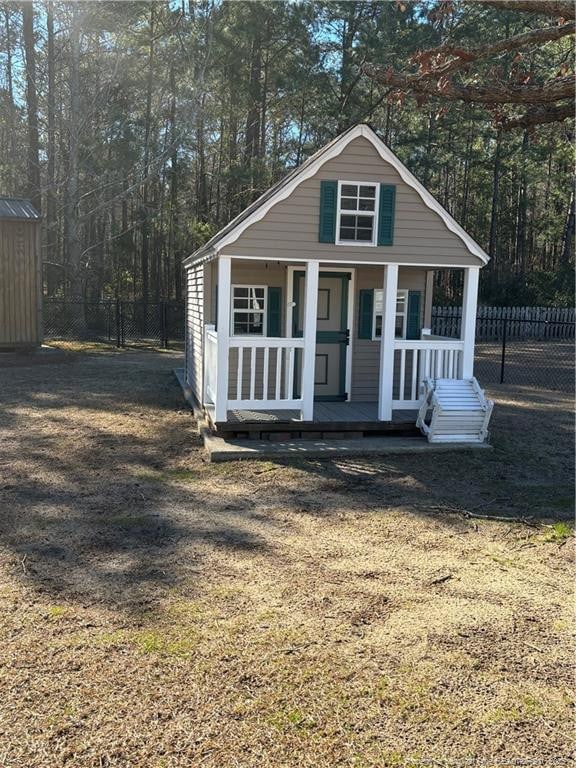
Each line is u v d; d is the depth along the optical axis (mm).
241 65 29672
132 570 5172
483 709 3516
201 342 11039
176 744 3195
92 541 5766
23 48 29609
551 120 5363
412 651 4055
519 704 3561
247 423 9047
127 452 8852
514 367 20062
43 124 29438
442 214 9227
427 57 5320
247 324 10625
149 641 4109
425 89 5438
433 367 9664
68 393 13336
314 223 8898
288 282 10578
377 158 9008
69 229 25281
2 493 7078
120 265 33750
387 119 29688
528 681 3770
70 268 25172
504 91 5082
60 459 8477
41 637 4145
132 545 5688
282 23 28062
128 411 11586
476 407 9109
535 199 45688
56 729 3287
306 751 3168
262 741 3229
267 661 3910
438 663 3928
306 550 5648
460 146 35562
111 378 15391
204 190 32500
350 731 3316
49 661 3879
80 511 6547
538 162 35344
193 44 28422
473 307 9539
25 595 4723
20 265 17781
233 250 8688
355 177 8969
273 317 10664
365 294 10992
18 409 11664
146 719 3373
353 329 11008
